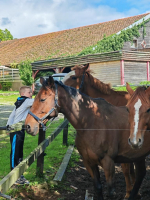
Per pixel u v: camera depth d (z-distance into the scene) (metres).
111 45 22.02
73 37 27.12
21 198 3.92
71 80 5.09
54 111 3.44
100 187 3.64
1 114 11.56
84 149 3.58
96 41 23.42
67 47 24.81
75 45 24.53
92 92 5.00
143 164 4.02
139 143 3.01
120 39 22.39
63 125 6.16
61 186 4.52
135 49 22.97
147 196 4.35
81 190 4.51
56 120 10.38
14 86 26.41
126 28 23.14
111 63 19.70
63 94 3.49
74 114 3.51
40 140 4.53
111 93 4.89
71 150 6.38
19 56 28.09
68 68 24.59
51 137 4.82
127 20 25.97
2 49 33.69
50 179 4.68
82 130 3.51
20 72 23.77
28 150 6.29
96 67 20.56
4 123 9.32
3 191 2.81
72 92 3.56
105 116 3.61
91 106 3.62
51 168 5.25
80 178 5.03
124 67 19.41
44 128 3.45
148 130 3.47
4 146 6.57
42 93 3.42
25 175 4.74
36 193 4.15
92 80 5.01
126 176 4.18
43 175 4.72
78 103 3.55
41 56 25.12
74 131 8.74
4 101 17.31
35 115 3.42
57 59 21.89
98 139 3.46
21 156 4.37
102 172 5.39
